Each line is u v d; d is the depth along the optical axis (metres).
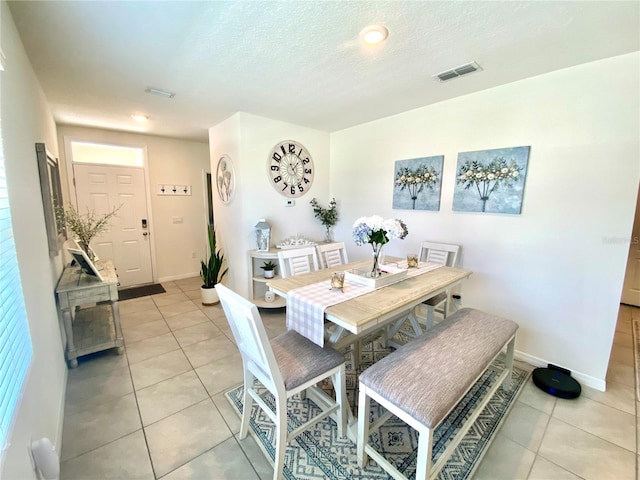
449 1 1.40
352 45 1.80
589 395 2.07
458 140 2.73
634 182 1.91
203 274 3.71
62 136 3.72
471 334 1.81
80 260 2.51
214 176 3.95
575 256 2.18
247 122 3.24
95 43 1.77
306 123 3.62
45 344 1.57
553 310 2.31
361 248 3.83
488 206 2.57
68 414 1.84
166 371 2.31
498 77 2.27
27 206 1.51
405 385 1.35
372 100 2.78
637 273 3.61
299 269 2.48
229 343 2.75
